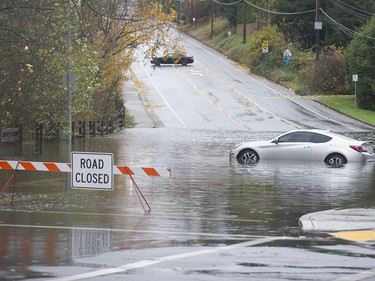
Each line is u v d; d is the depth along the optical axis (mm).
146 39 128625
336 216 36500
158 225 34281
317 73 194125
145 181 54062
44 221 35281
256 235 31562
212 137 109562
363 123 144500
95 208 40062
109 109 129875
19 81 82562
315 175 58875
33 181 53125
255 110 156500
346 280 22969
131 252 27484
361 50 167875
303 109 160750
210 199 44500
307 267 24828
